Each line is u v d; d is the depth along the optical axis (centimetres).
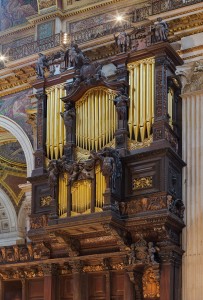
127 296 1659
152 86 1717
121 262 1728
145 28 1772
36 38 2169
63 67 1892
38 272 1894
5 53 2198
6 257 1950
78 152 1781
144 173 1656
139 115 1714
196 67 1773
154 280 1659
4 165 2642
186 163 1719
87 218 1623
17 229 2633
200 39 1792
